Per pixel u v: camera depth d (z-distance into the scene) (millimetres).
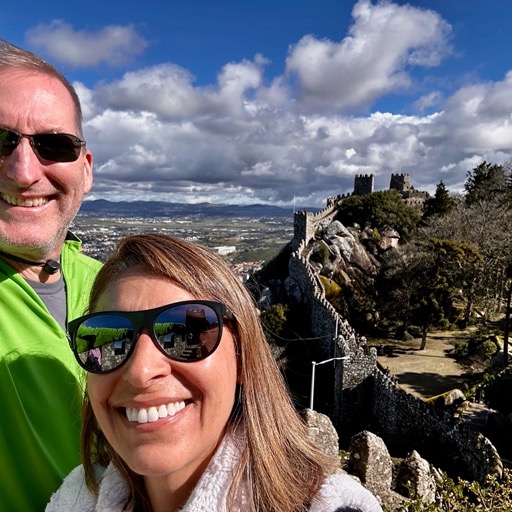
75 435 609
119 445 433
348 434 3867
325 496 418
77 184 653
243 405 449
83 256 769
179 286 438
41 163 604
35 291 640
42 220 620
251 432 435
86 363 435
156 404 410
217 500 414
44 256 643
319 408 4508
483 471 2363
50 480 581
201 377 417
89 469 512
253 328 459
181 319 420
